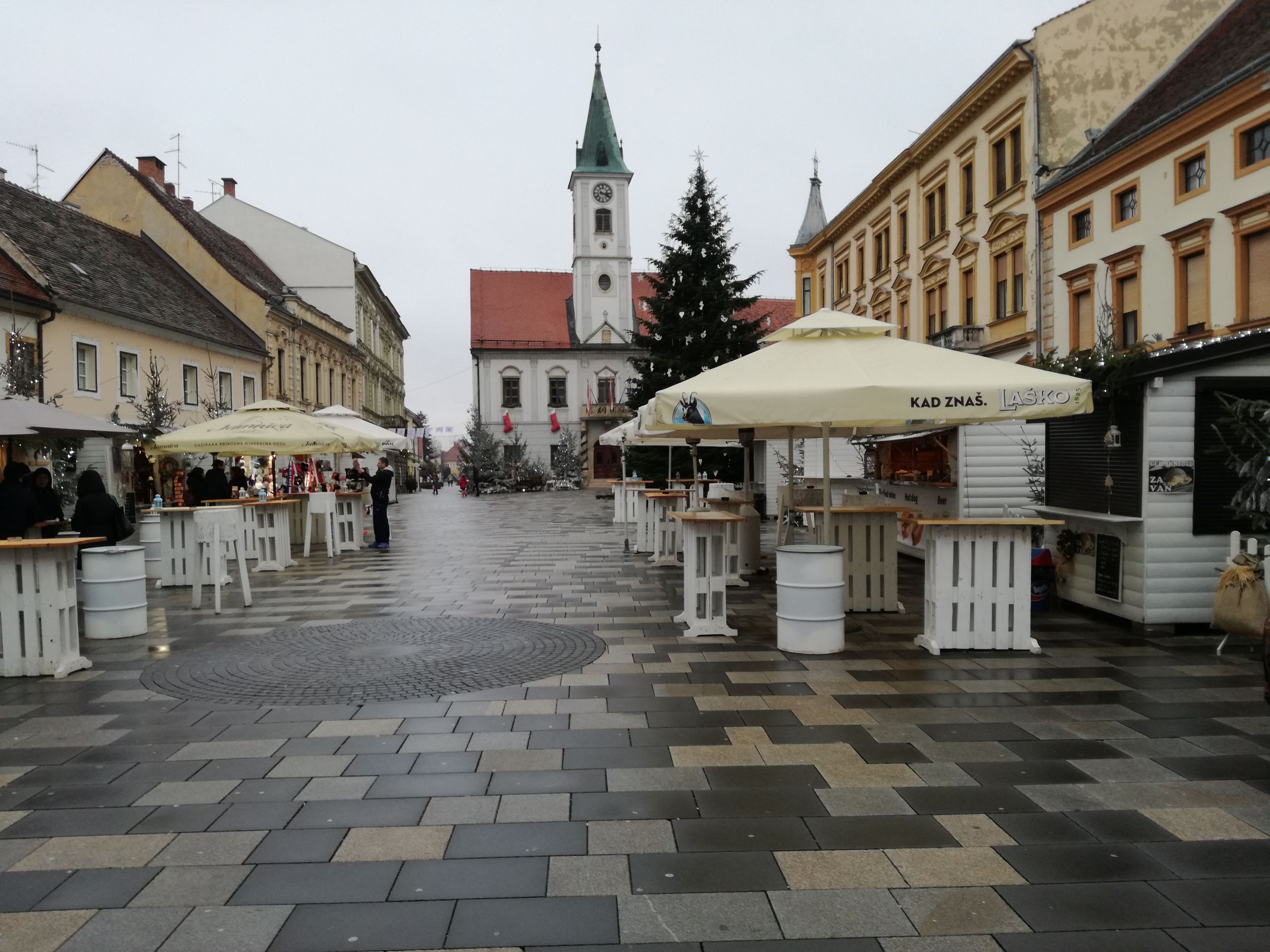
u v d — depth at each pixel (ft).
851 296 126.72
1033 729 18.70
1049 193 75.82
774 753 17.33
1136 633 28.09
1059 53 77.51
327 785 15.87
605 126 223.10
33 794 15.57
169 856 13.14
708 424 23.43
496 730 18.92
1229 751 17.31
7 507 34.17
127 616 29.53
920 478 47.11
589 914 11.44
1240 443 27.76
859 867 12.67
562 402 221.87
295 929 11.13
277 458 101.86
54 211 93.81
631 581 42.73
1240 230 56.54
